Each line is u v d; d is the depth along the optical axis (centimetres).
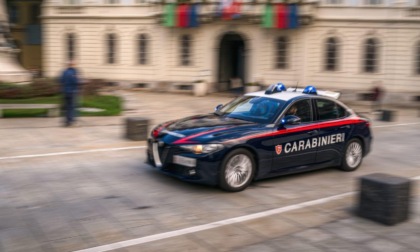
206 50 3216
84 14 3419
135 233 562
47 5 3484
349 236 557
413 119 2070
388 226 592
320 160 859
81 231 566
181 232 566
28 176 802
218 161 716
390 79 2861
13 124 1343
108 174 831
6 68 2256
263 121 798
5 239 538
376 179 610
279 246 526
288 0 2959
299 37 3016
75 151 1010
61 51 3512
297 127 811
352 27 2902
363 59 2909
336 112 892
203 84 3070
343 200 709
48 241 534
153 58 3325
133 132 1153
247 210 659
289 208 668
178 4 3158
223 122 798
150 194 720
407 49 2814
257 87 3003
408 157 1099
